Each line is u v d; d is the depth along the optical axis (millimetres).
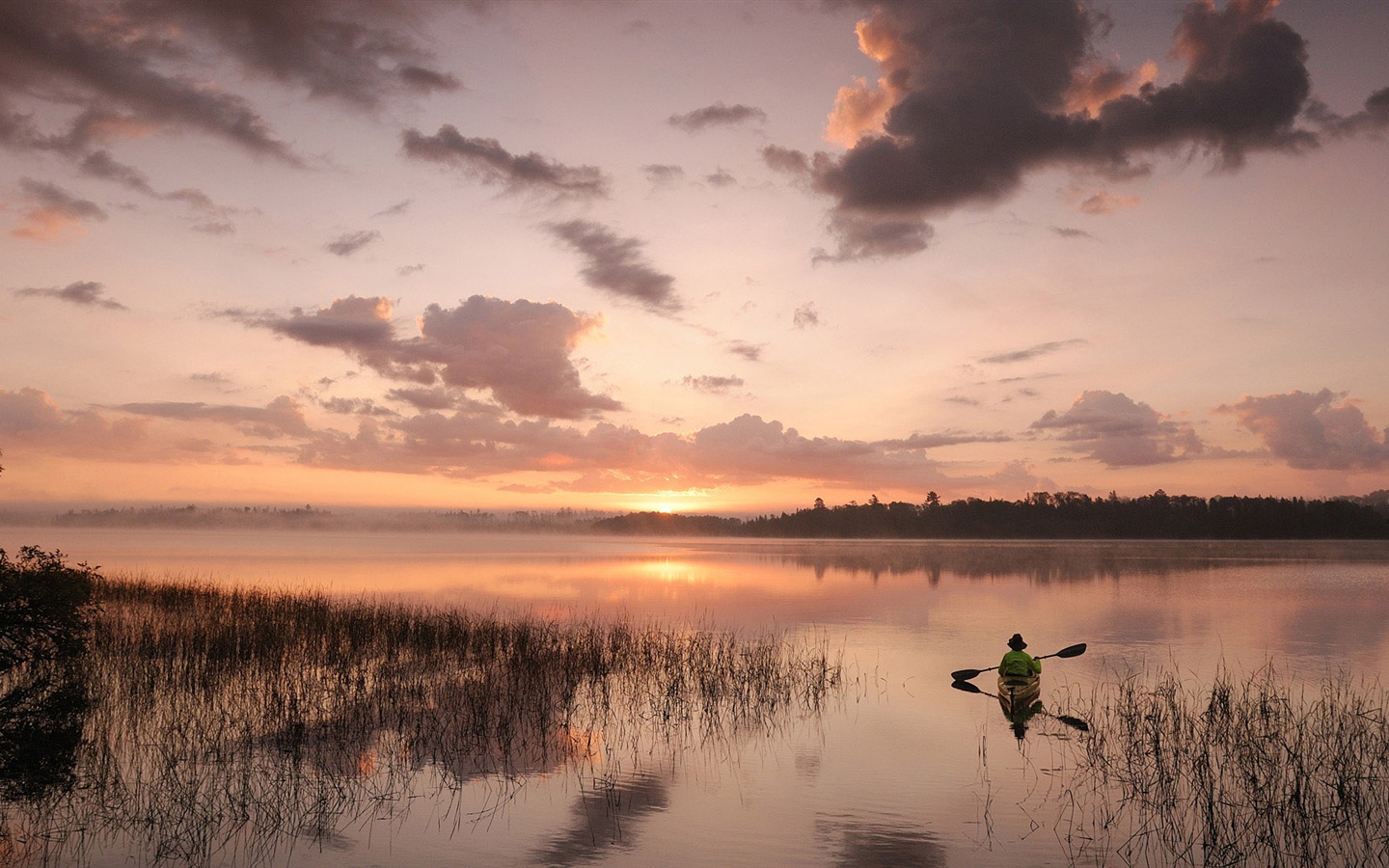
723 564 85062
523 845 10180
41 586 12367
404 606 35031
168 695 17484
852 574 66562
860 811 11477
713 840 10375
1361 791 12312
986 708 17812
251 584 48781
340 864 9570
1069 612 37094
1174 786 12602
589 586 52344
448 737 15141
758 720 16625
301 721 15789
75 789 11922
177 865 9508
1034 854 10055
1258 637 29062
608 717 16891
